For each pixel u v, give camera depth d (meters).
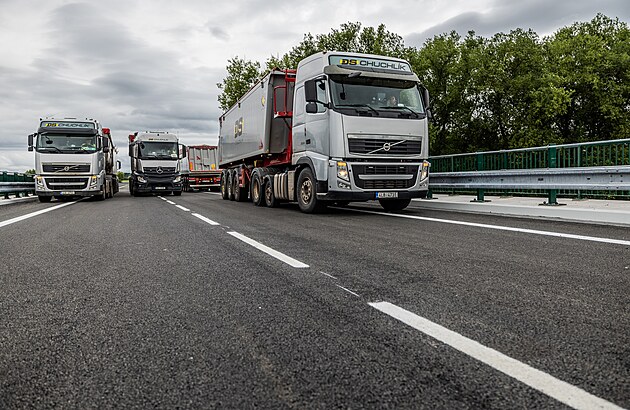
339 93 9.84
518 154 10.63
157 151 26.75
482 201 10.95
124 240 6.59
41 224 9.02
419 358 2.24
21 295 3.58
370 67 10.36
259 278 4.01
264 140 12.77
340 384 1.98
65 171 18.69
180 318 2.93
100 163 19.66
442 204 11.46
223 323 2.82
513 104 35.22
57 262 4.95
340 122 9.66
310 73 10.73
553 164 9.49
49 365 2.23
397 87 10.33
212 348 2.42
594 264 4.38
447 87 33.28
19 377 2.10
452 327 2.67
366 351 2.34
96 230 7.88
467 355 2.26
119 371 2.15
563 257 4.76
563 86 34.66
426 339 2.49
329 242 6.08
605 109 34.06
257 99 13.70
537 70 35.47
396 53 34.78
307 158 10.62
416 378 2.02
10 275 4.31
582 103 36.47
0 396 1.92
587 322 2.73
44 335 2.65
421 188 10.23
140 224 8.79
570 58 36.06
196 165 36.19
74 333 2.68
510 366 2.12
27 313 3.10
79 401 1.87
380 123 9.88
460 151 33.66
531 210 8.95
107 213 11.84
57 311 3.13
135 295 3.53
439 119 33.66
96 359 2.29
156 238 6.73
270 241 6.24
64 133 18.89
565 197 11.13
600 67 35.88
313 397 1.87
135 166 26.62
